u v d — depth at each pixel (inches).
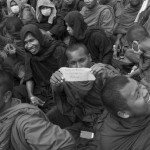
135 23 144.9
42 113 63.3
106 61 121.9
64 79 78.9
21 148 58.5
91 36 122.9
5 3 219.1
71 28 124.2
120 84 57.9
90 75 79.1
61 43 120.2
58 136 58.5
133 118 59.1
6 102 62.4
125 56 135.9
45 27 174.2
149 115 59.1
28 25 114.1
